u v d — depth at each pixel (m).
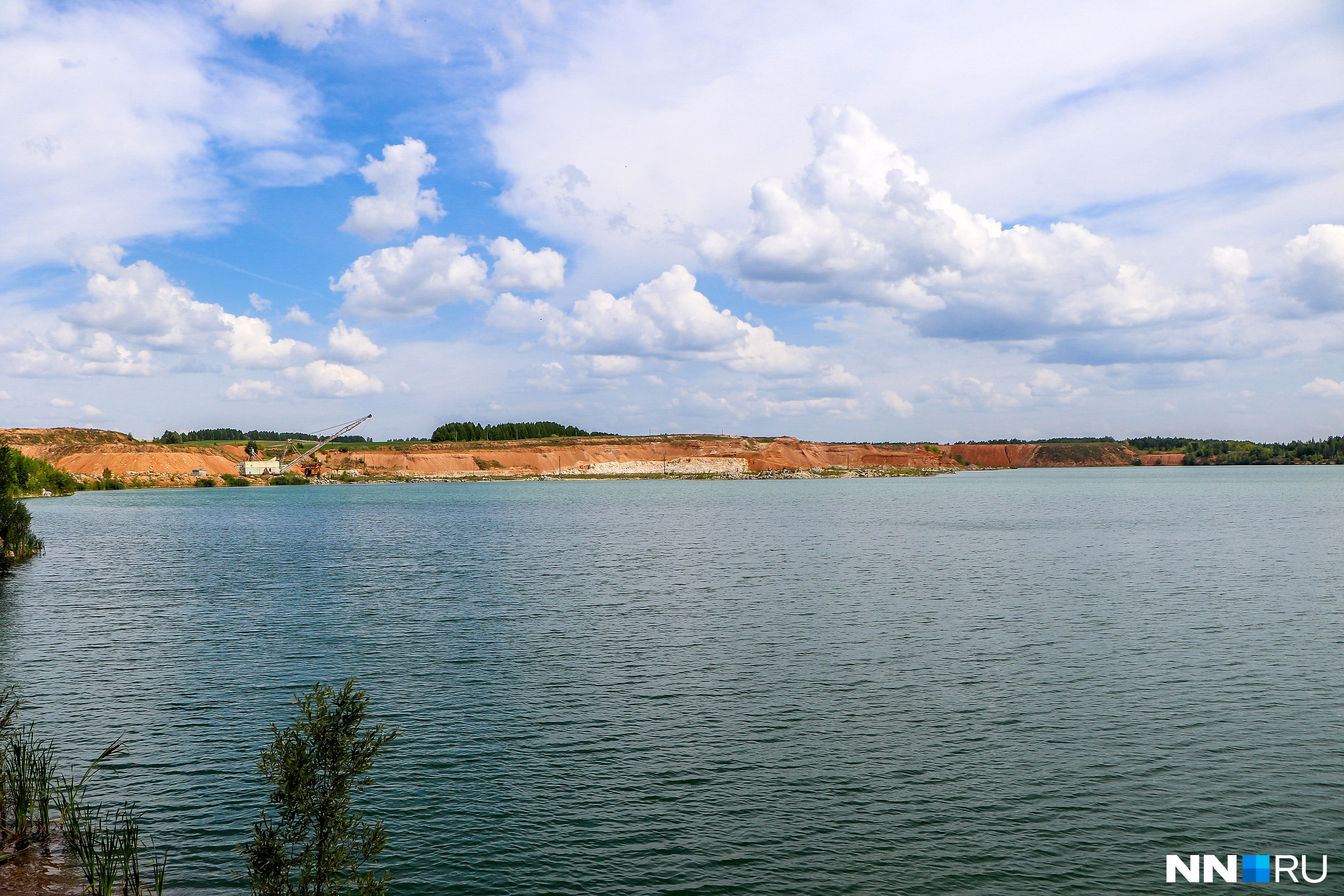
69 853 14.77
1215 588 45.59
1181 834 16.05
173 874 14.21
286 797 11.44
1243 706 23.91
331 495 183.38
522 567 55.97
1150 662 28.94
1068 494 165.50
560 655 30.27
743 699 24.62
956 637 33.19
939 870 14.65
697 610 39.22
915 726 22.20
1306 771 19.11
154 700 24.62
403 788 18.08
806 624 35.97
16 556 60.28
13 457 67.62
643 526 91.88
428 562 59.53
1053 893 13.95
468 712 23.42
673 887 14.00
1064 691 25.41
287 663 29.14
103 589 46.78
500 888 13.93
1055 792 17.95
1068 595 43.56
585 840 15.66
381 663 29.00
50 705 24.06
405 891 13.80
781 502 144.12
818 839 15.75
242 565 58.06
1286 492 168.38
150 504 144.25
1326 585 46.59
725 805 17.23
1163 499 144.75
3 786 15.98
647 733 21.66
